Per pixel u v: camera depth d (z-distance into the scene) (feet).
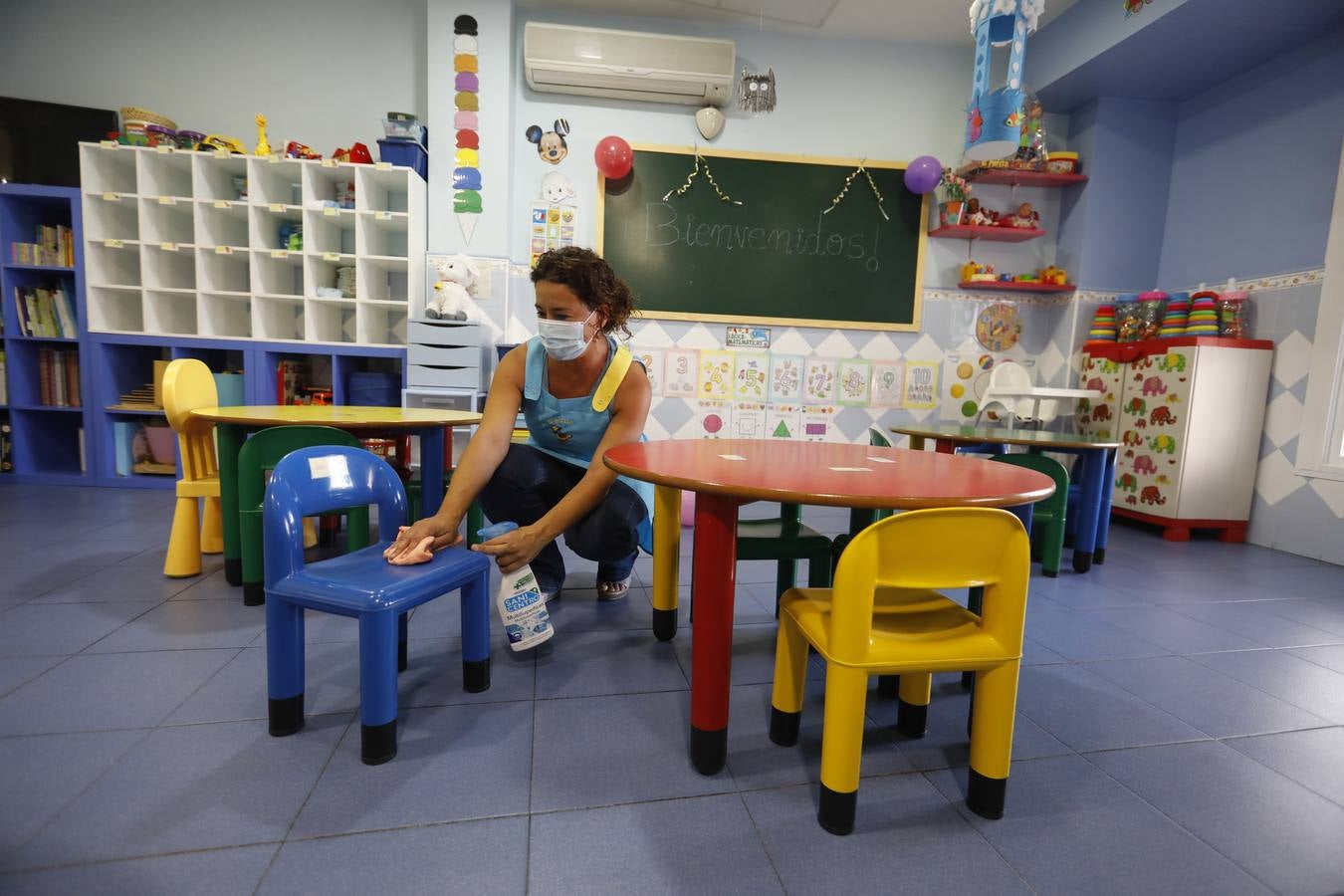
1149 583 7.95
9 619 5.58
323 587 3.71
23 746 3.74
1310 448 9.62
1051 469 7.99
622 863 3.01
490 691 4.66
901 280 12.85
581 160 12.10
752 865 3.03
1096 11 10.63
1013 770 3.91
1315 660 5.66
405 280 12.28
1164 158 12.29
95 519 9.07
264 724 4.07
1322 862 3.17
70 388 11.62
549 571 6.49
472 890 2.81
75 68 11.57
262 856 2.95
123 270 11.57
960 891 2.91
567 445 5.68
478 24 11.14
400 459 8.54
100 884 2.75
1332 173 9.53
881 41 12.53
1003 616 3.24
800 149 12.59
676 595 5.71
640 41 11.25
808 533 5.31
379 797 3.41
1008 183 12.75
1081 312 12.48
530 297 12.17
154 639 5.24
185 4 11.63
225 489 6.37
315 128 12.02
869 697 4.88
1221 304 10.66
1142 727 4.46
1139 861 3.14
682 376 12.65
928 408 13.16
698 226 12.38
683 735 4.16
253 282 10.91
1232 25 9.47
